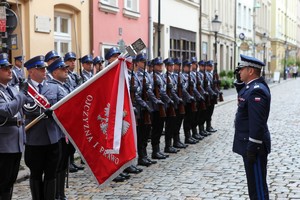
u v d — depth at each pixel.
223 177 7.86
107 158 5.78
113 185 7.46
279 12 63.12
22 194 6.96
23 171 7.95
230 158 9.45
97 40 15.71
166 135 10.16
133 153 5.86
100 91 5.79
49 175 6.05
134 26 18.84
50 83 6.25
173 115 9.83
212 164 8.91
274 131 13.22
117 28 17.22
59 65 6.30
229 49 36.56
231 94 27.34
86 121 5.78
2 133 5.27
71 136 5.76
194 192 6.98
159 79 9.65
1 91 5.25
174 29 23.61
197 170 8.43
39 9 12.67
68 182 7.65
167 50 22.56
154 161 9.09
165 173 8.23
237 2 39.88
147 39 20.27
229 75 32.28
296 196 6.70
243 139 5.38
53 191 6.09
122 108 5.79
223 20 34.44
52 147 6.02
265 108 5.20
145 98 8.65
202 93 11.75
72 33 14.55
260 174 5.29
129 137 5.86
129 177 7.91
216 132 13.16
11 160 5.36
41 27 12.70
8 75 5.26
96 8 15.59
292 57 65.44
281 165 8.68
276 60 59.25
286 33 67.75
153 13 20.70
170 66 10.21
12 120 5.31
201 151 10.31
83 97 5.77
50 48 13.17
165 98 9.73
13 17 8.47
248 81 5.43
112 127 5.75
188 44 26.05
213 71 13.02
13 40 8.51
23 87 5.24
